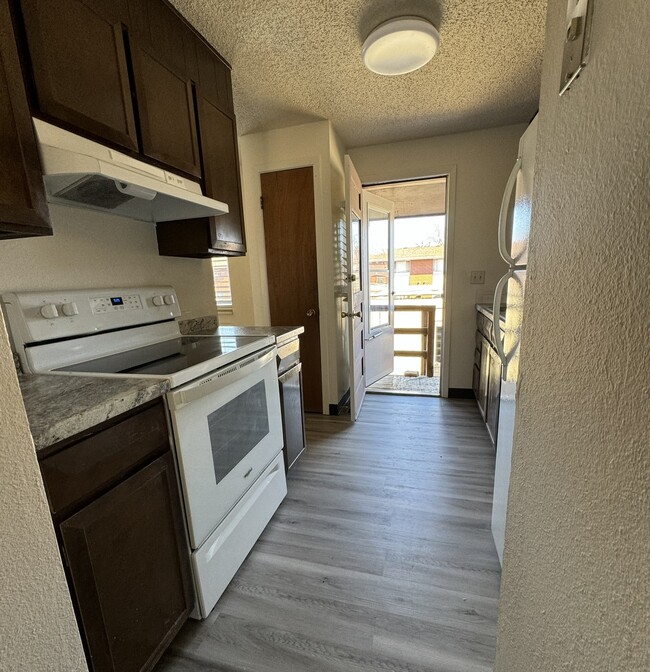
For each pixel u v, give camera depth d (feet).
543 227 1.97
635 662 1.11
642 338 1.08
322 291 9.24
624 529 1.18
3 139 2.72
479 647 3.50
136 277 5.42
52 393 2.86
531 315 2.14
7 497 1.48
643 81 1.08
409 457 7.24
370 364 11.63
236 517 4.41
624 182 1.18
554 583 1.75
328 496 6.03
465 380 10.53
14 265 3.73
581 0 1.50
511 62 6.17
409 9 4.88
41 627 1.64
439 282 20.61
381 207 11.50
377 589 4.19
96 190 3.96
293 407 6.51
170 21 4.68
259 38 5.40
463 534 5.04
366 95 7.21
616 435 1.23
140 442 3.00
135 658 2.97
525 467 2.20
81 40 3.45
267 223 9.28
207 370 3.82
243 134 8.93
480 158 9.36
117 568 2.78
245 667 3.40
